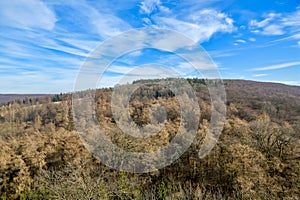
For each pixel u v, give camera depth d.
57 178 16.70
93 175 19.06
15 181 22.45
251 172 20.64
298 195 19.61
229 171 21.84
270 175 22.28
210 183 22.19
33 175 23.33
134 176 20.20
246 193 19.22
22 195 21.48
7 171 22.83
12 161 22.97
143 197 18.38
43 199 18.52
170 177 22.25
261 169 21.02
